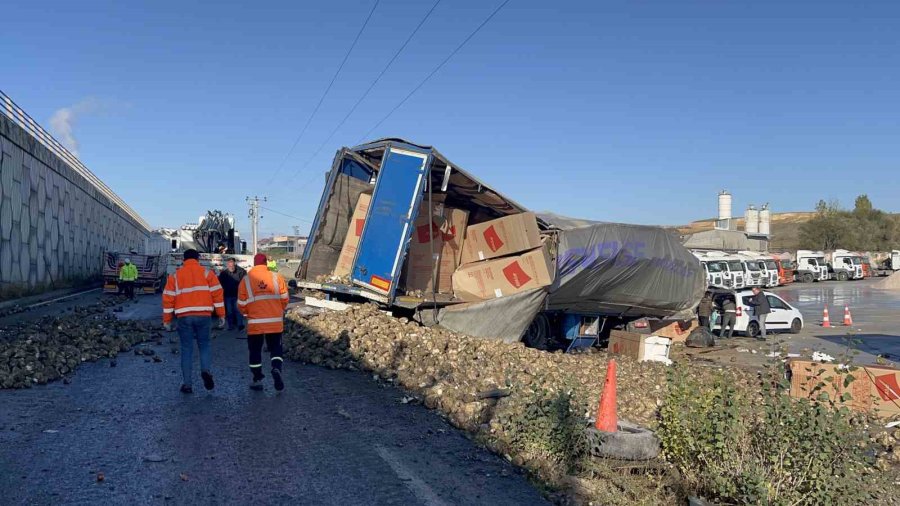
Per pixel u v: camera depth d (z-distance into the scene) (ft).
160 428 21.88
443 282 48.47
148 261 101.91
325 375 32.12
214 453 19.48
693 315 59.67
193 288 27.12
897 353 57.16
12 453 18.88
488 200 48.11
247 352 39.01
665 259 51.62
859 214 312.91
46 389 27.35
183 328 27.04
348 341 35.86
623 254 47.75
